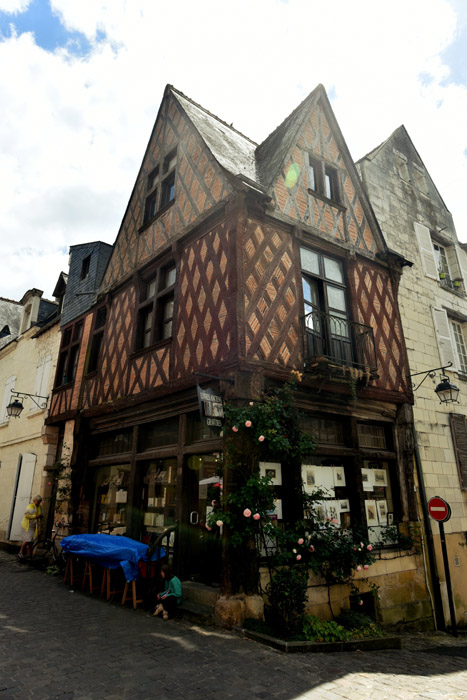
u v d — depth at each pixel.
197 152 7.77
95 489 8.98
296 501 5.79
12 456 12.70
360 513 6.54
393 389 7.78
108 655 3.88
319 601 5.57
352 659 4.30
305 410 6.42
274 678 3.51
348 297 7.72
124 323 8.88
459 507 8.34
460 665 4.66
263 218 6.74
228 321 6.04
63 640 4.25
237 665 3.75
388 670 4.06
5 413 13.87
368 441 7.45
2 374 15.14
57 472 9.67
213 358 6.16
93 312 10.30
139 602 5.74
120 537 6.38
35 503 9.76
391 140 11.21
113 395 8.48
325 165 8.28
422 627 6.80
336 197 8.30
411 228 10.37
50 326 12.19
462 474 8.55
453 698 3.34
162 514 6.88
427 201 11.34
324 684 3.44
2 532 11.80
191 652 4.02
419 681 3.77
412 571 7.06
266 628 4.62
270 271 6.50
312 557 5.50
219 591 5.20
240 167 7.86
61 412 10.30
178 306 7.25
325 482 6.46
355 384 6.80
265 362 5.93
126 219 9.91
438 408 8.77
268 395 5.89
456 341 10.50
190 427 6.56
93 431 9.13
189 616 5.12
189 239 7.43
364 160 10.09
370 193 9.79
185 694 3.16
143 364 7.80
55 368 11.30
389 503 7.39
